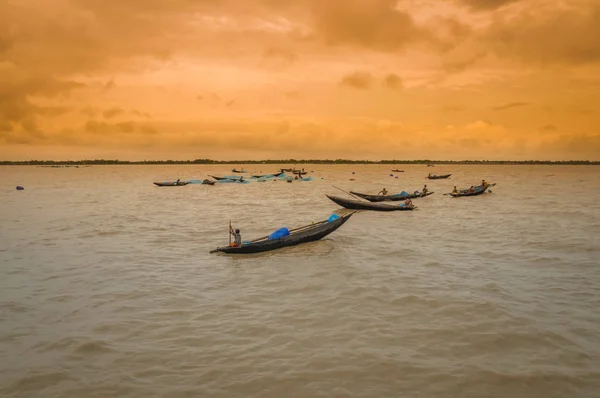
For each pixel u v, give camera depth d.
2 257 24.62
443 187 88.38
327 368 11.97
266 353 12.84
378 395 10.72
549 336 13.87
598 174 170.50
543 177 139.75
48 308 16.55
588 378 11.47
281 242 26.08
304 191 74.25
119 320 15.35
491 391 10.91
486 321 15.02
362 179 121.38
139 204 53.38
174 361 12.41
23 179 124.25
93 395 10.80
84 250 26.44
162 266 22.61
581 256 24.55
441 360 12.41
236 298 17.62
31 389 11.07
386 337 13.85
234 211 45.78
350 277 20.38
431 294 17.81
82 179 124.38
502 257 24.39
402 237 30.48
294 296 17.83
